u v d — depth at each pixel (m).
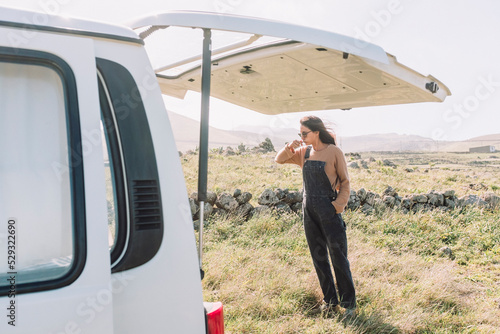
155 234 1.30
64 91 1.22
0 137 1.18
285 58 2.17
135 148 1.31
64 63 1.22
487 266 6.22
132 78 1.34
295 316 3.98
